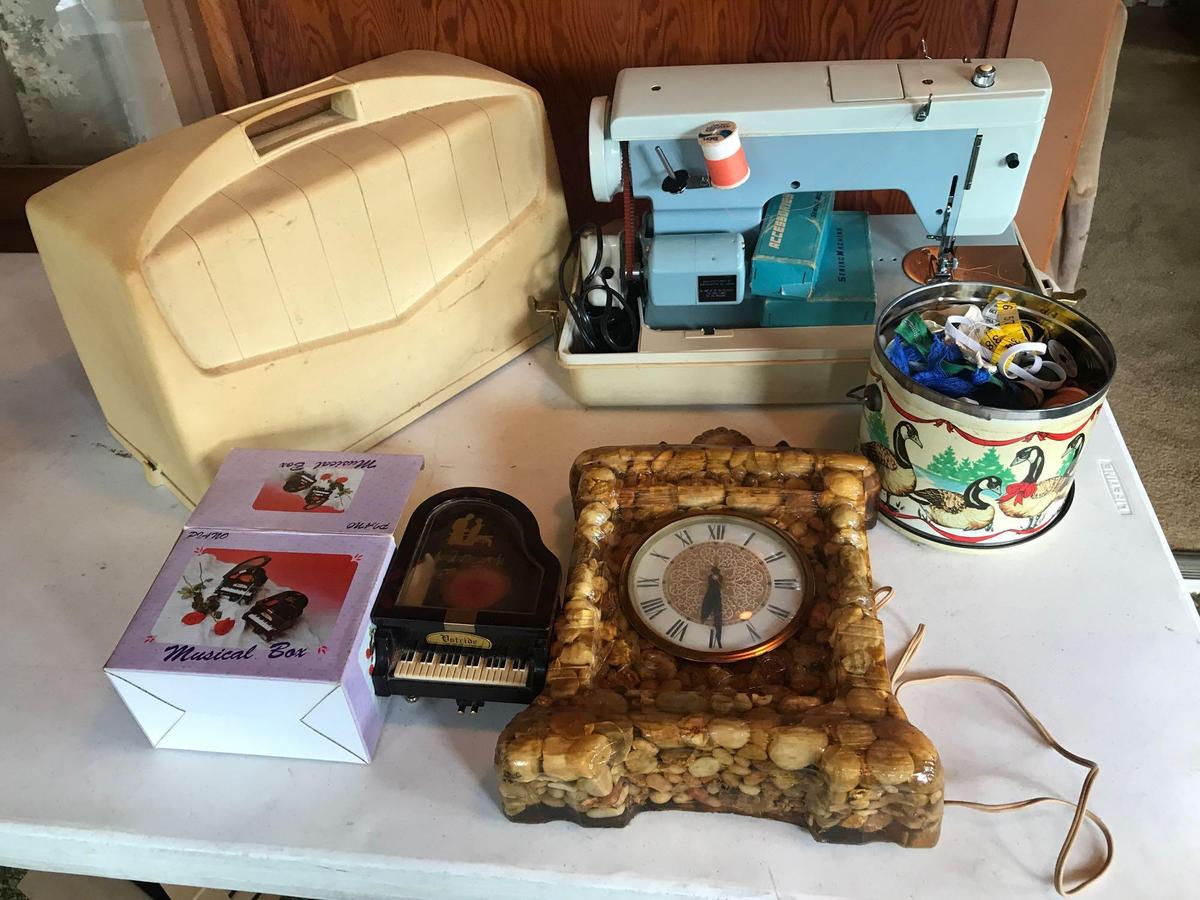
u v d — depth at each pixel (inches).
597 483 34.6
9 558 38.4
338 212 34.8
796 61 42.6
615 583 33.2
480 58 45.6
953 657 32.6
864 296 39.4
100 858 30.6
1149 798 28.7
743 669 30.7
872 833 27.8
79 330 36.2
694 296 39.6
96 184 32.9
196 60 47.4
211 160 33.0
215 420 34.8
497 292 42.3
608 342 41.8
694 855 28.3
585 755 26.7
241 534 32.1
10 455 43.1
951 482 33.3
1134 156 111.2
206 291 32.5
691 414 42.2
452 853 28.6
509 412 42.9
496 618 30.5
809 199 41.1
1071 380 34.0
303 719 29.4
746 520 33.9
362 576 30.6
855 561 32.0
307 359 36.2
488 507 34.9
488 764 30.9
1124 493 37.9
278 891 30.9
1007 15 41.6
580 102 46.8
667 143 36.7
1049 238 49.6
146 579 37.4
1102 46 41.7
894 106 34.4
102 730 32.5
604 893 28.3
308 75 47.6
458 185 38.4
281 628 29.2
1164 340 89.7
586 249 43.5
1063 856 27.0
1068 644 32.8
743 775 27.9
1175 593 34.3
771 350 39.1
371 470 34.3
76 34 54.0
